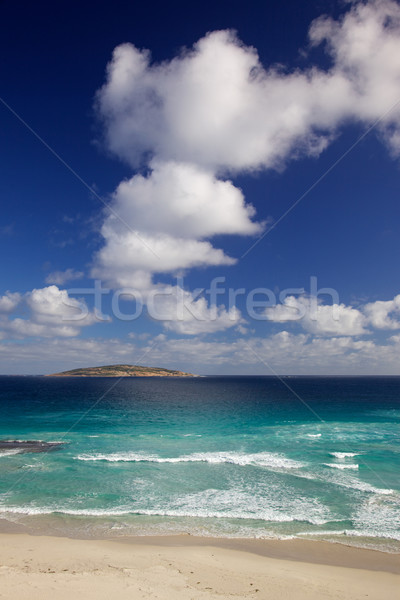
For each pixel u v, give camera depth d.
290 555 11.25
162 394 87.69
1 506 15.33
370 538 12.52
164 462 22.58
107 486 17.95
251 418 44.16
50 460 23.00
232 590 8.54
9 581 8.28
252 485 18.22
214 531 13.02
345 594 8.68
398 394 87.69
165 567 9.96
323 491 17.27
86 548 11.38
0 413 48.19
